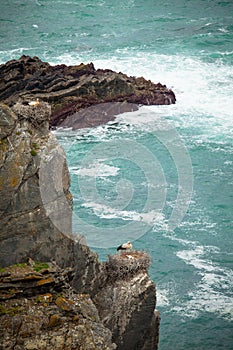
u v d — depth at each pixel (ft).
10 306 73.56
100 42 289.94
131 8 339.16
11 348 70.44
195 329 126.41
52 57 272.51
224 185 175.73
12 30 305.73
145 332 89.35
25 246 78.95
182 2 349.41
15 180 79.00
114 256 87.35
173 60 265.75
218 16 328.08
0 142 79.82
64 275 78.18
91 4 343.46
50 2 345.51
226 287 137.80
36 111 81.51
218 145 197.77
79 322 74.13
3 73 213.05
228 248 150.00
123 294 85.97
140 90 221.25
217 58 268.62
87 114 206.69
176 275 140.87
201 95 232.53
